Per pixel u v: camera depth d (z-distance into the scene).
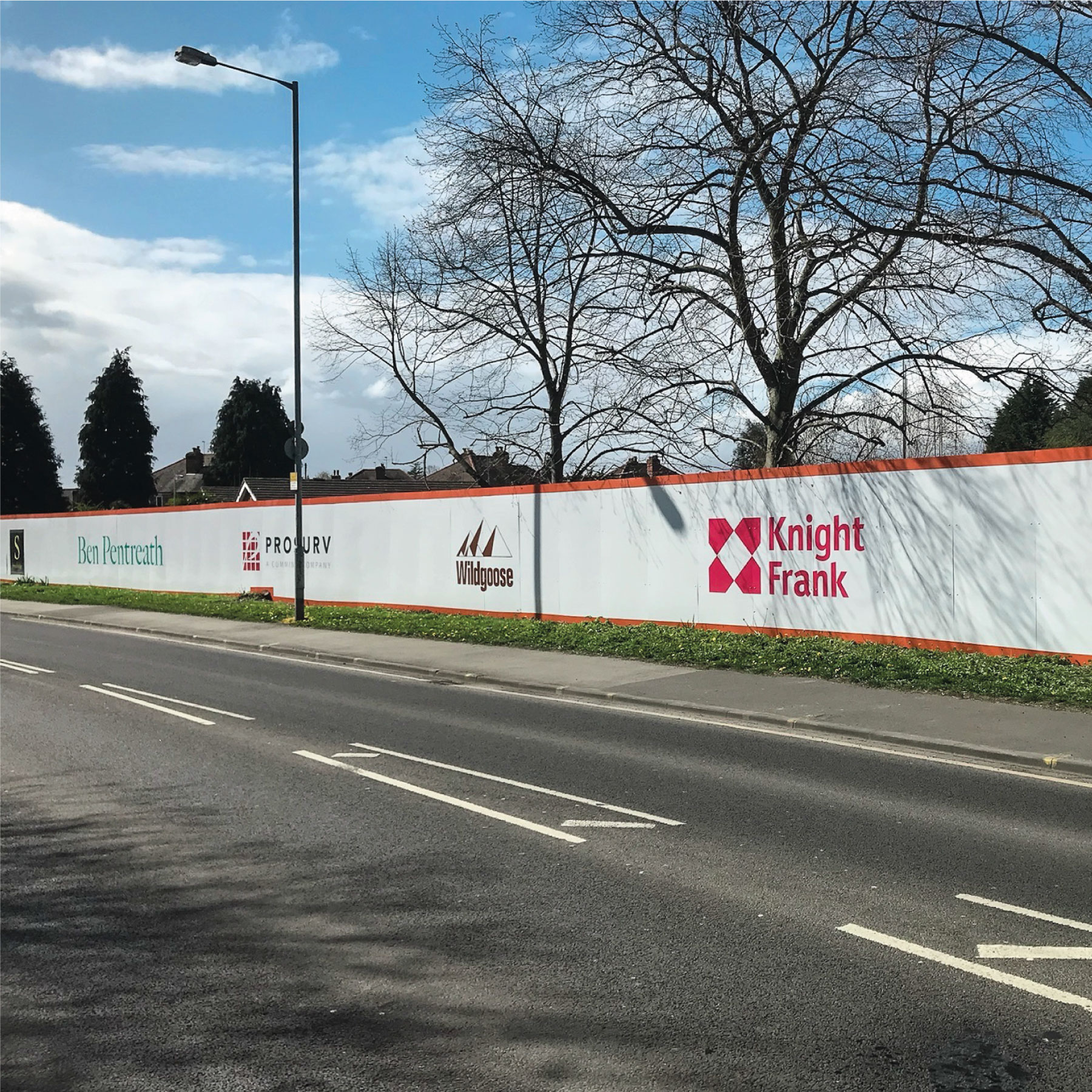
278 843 6.77
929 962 4.75
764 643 15.52
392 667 16.25
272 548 28.39
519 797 7.95
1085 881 5.90
